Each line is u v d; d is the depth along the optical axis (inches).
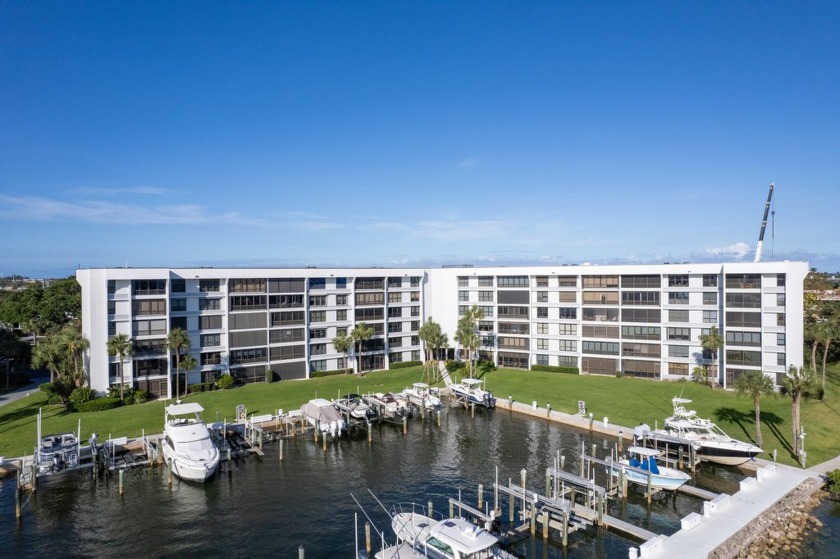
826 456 1908.2
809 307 4175.7
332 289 3612.2
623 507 1631.4
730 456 1891.0
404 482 1857.8
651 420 2433.6
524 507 1545.3
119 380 2834.6
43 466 1887.3
